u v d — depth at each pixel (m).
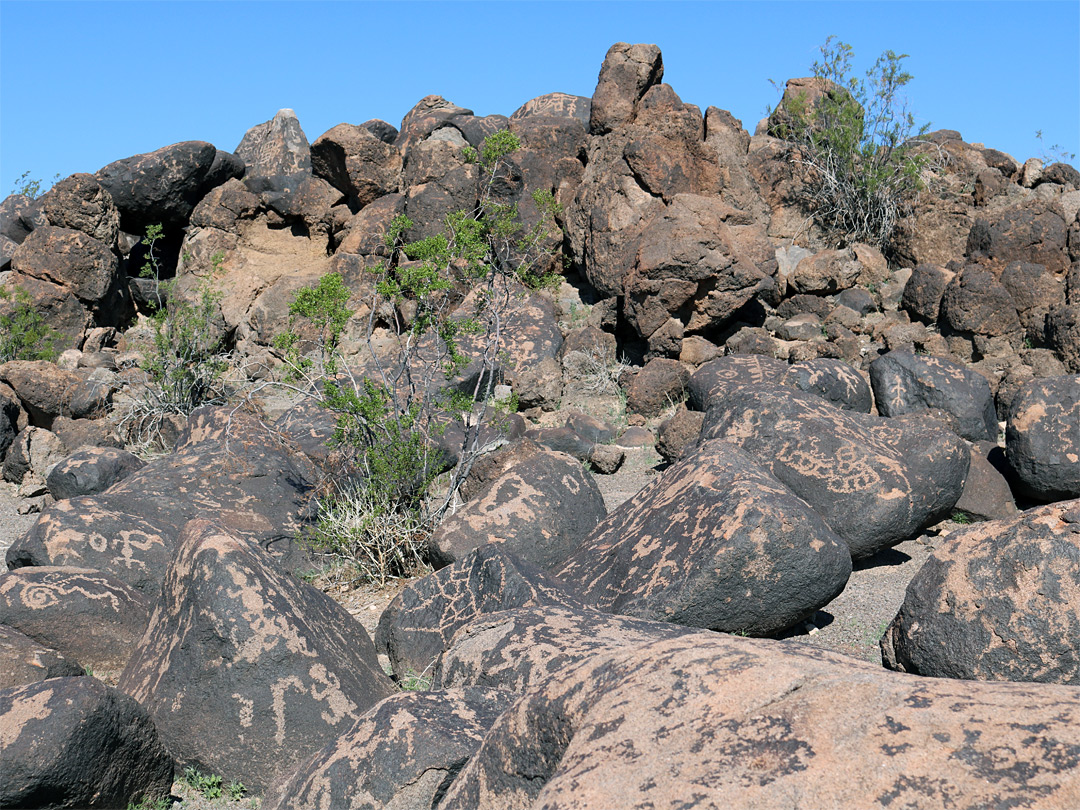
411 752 3.63
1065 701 2.21
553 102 18.69
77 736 4.07
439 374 12.43
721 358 11.17
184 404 13.45
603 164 15.47
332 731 4.81
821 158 16.17
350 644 5.51
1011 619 4.85
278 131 17.92
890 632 5.41
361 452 8.54
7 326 15.53
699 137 15.23
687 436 10.59
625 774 2.34
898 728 2.22
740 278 13.76
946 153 16.25
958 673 4.97
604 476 11.12
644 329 13.96
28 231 18.53
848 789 2.13
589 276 15.09
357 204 17.34
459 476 8.77
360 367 12.57
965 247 14.79
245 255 17.28
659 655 2.72
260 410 11.08
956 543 5.23
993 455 9.91
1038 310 13.02
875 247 15.60
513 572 5.91
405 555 8.22
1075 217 13.66
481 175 16.09
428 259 9.02
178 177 17.20
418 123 17.41
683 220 13.98
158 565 7.38
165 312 14.28
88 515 7.45
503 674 4.77
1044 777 2.04
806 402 8.40
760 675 2.48
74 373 13.88
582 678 2.84
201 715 4.80
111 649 6.13
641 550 6.28
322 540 8.11
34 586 6.14
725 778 2.23
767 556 5.79
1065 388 8.99
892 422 8.48
